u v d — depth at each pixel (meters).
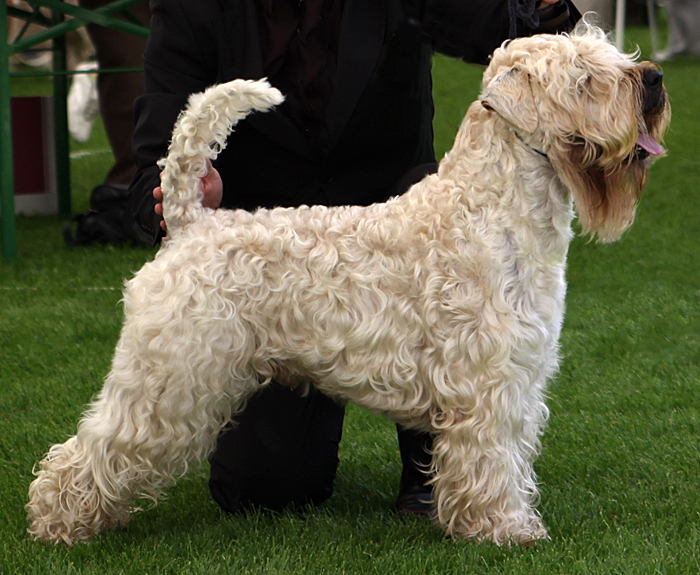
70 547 3.32
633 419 4.67
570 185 3.03
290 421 3.78
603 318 6.45
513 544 3.18
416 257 3.07
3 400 5.07
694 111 16.23
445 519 3.32
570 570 3.04
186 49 3.79
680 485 3.84
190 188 3.14
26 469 4.13
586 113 2.96
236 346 3.11
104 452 3.18
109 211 9.07
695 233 9.02
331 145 3.78
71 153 15.37
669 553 3.14
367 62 3.68
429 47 3.88
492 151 3.05
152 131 3.75
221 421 3.30
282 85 3.84
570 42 3.05
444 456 3.21
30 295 7.29
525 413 3.24
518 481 3.24
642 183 3.21
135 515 3.74
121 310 6.84
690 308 6.55
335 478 4.22
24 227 10.14
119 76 9.52
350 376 3.15
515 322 3.04
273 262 3.09
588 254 8.35
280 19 3.81
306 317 3.10
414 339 3.10
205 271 3.05
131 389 3.12
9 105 8.23
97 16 8.10
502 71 3.02
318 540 3.41
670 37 21.84
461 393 3.08
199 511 3.84
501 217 3.04
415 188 3.21
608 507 3.66
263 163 3.91
